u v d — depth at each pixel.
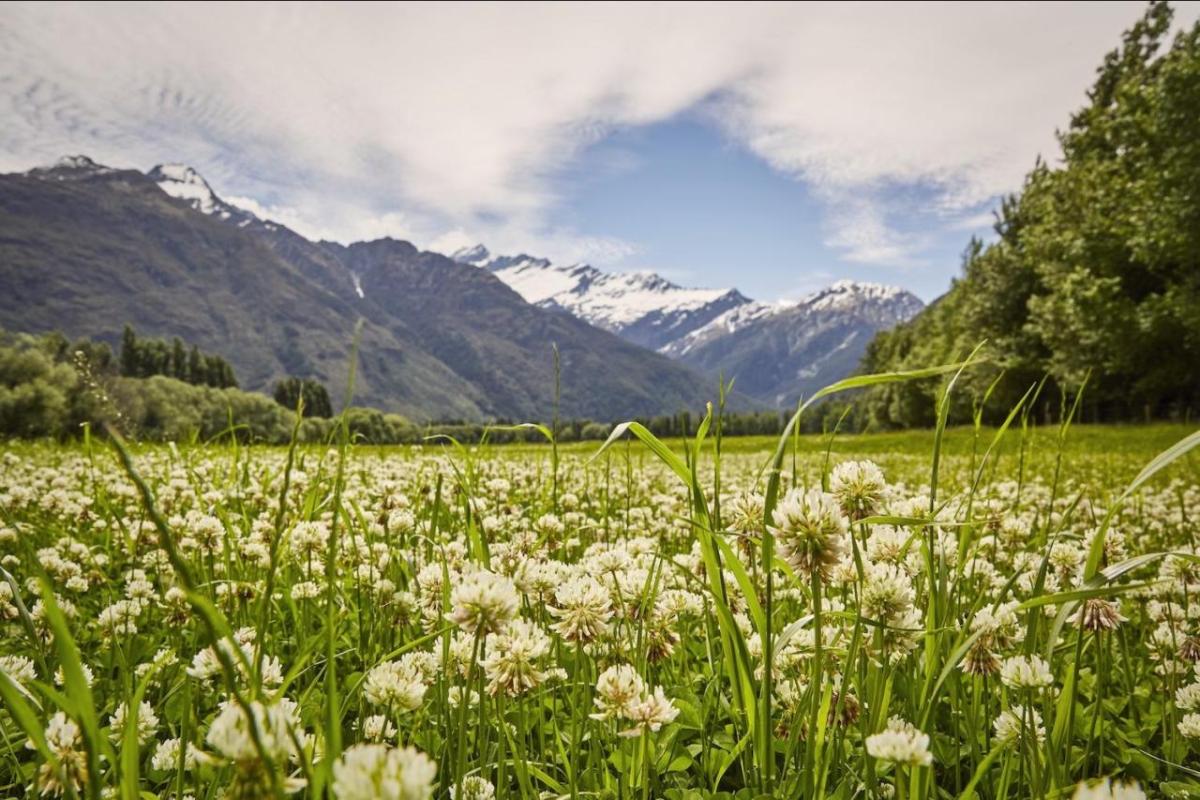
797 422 2.31
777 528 2.25
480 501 5.72
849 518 2.48
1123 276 49.38
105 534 6.52
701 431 2.61
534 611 3.25
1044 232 59.28
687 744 3.62
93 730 1.47
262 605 1.77
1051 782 2.48
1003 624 2.83
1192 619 4.16
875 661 2.43
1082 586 2.37
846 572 2.87
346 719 3.44
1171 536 8.02
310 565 4.47
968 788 2.29
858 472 2.51
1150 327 43.91
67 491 8.17
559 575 3.31
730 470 15.80
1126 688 4.04
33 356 53.34
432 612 3.38
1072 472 15.41
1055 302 53.91
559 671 2.99
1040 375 63.25
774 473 2.24
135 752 1.66
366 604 4.21
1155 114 43.66
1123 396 55.81
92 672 3.72
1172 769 3.21
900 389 105.50
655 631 3.35
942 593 2.91
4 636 4.50
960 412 74.19
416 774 1.17
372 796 1.15
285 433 41.06
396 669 2.66
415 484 6.77
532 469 10.88
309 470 6.57
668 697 3.76
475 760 2.94
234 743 1.43
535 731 3.47
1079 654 2.52
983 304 68.75
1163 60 46.25
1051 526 5.98
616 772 3.24
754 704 2.47
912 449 31.55
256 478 7.84
